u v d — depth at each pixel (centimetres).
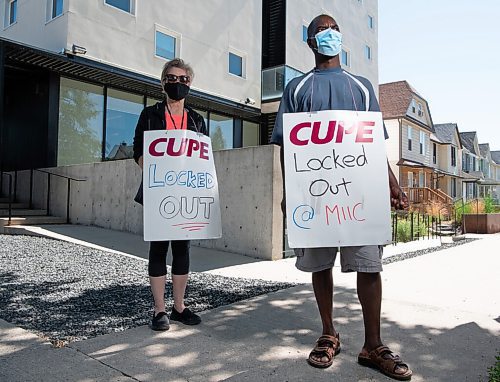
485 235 1431
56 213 1026
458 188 3919
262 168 682
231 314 374
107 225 910
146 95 1298
